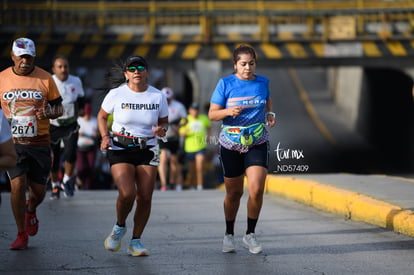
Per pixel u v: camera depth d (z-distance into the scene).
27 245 17.27
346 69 94.69
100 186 44.47
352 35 56.03
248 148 16.03
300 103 102.81
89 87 66.88
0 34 53.75
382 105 78.56
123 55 54.97
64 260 15.89
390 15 56.53
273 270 14.76
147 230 20.23
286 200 27.36
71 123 26.70
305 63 57.06
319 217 22.53
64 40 54.38
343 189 23.92
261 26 55.69
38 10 54.25
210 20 55.50
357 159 72.81
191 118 38.88
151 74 55.66
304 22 56.34
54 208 25.41
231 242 16.70
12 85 16.77
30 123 16.81
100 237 19.05
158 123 16.19
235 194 16.50
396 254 16.28
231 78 16.17
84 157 36.12
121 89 15.85
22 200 16.80
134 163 15.86
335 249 16.98
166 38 55.84
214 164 53.06
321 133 86.38
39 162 17.12
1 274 14.46
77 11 53.69
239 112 15.51
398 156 73.69
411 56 56.28
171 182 38.47
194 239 18.67
